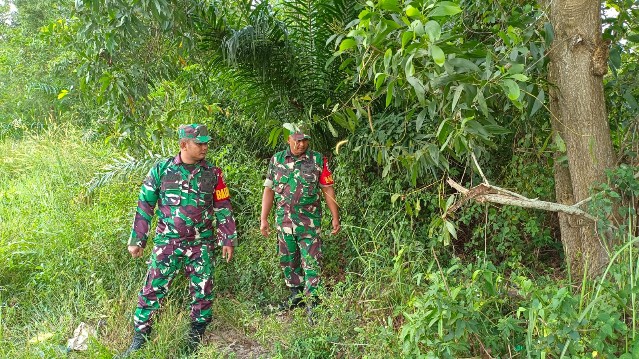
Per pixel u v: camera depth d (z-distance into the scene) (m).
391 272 3.31
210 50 4.69
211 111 5.57
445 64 2.08
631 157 3.00
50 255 4.63
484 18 3.24
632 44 3.29
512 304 2.85
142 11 3.43
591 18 2.64
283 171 3.98
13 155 8.48
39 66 12.03
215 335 3.89
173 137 5.04
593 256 2.86
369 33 2.16
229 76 4.99
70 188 6.28
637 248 2.50
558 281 3.00
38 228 5.07
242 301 4.25
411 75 1.98
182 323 3.75
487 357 2.57
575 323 2.10
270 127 5.20
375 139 4.25
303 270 4.20
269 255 4.45
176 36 3.91
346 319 3.32
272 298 4.25
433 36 1.82
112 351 3.54
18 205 6.20
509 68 2.20
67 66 8.63
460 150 2.46
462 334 2.38
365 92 4.65
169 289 4.07
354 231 4.45
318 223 4.05
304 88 4.93
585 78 2.71
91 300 4.14
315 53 4.80
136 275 4.38
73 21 4.23
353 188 4.64
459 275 3.38
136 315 3.61
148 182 3.65
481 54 2.26
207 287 3.71
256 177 5.27
